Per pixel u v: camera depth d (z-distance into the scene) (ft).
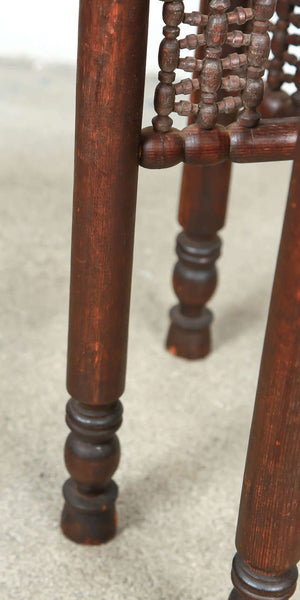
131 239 2.05
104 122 1.93
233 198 3.82
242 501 1.96
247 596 2.01
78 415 2.19
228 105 2.00
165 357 2.88
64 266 3.20
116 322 2.10
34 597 2.21
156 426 2.63
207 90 1.98
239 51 2.13
